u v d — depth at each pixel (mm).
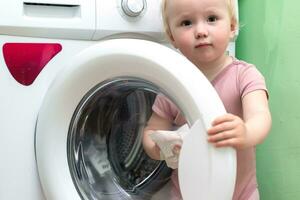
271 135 1024
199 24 821
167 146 817
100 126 939
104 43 795
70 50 881
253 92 792
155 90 828
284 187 1005
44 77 866
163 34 934
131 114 932
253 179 876
